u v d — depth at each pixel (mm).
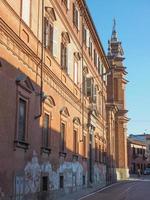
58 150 29078
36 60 23984
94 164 46312
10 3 20000
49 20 27438
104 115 57906
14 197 19906
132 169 116312
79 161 37062
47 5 26922
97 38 48469
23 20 22047
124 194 33844
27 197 21844
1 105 18531
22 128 21656
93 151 45406
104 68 59375
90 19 42625
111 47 75938
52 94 27812
